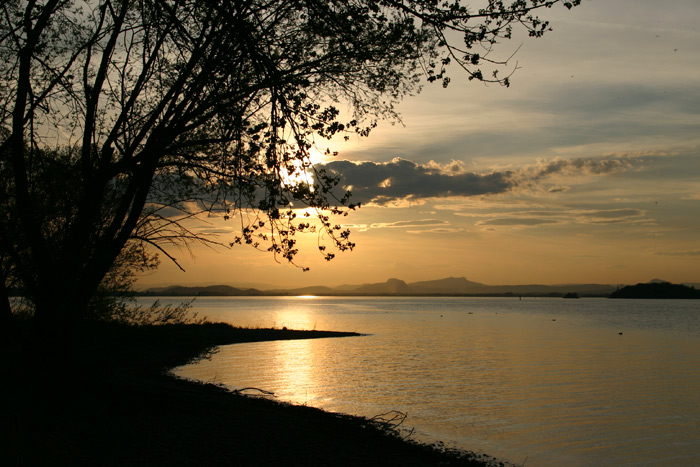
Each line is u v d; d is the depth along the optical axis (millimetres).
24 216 10750
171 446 10094
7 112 10672
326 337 61500
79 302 11406
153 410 12250
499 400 23172
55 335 11133
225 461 9805
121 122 11625
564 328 81562
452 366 35281
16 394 10352
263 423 13477
